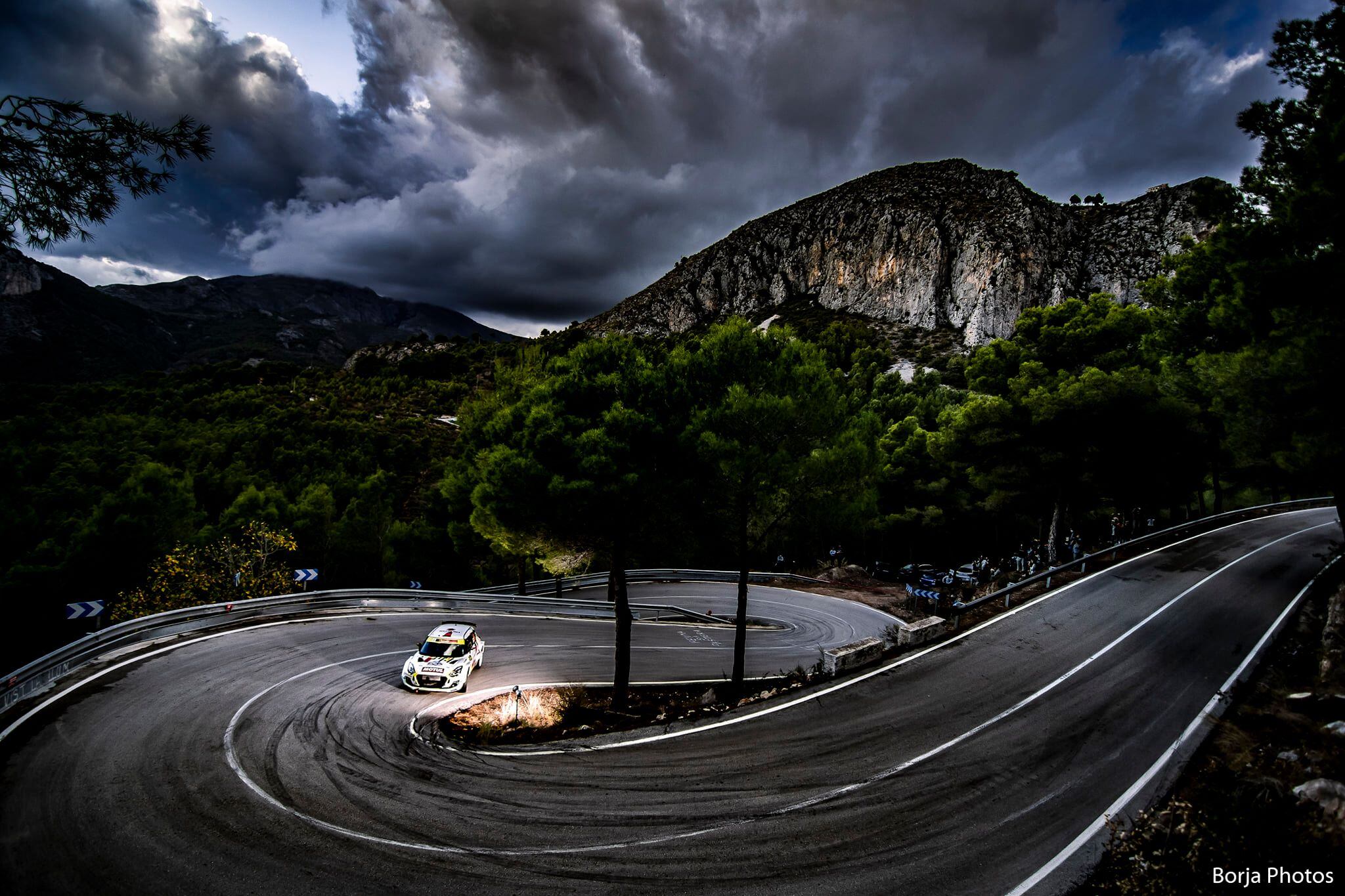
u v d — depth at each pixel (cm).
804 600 3219
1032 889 666
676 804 842
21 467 4544
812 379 1370
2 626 2595
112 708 1145
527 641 2111
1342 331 1111
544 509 1424
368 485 4244
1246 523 3009
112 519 2980
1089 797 854
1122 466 2445
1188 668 1314
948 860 717
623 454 1323
